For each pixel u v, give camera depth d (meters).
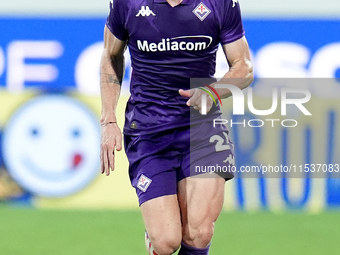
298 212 23.91
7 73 24.70
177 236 12.76
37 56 24.72
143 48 13.16
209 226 12.93
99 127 24.56
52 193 24.45
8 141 24.56
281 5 24.50
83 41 24.69
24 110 24.61
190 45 12.98
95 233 20.42
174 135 13.55
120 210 23.98
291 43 24.41
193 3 12.80
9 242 19.28
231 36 13.20
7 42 24.70
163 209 12.96
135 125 13.88
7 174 24.55
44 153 24.52
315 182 24.45
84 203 24.44
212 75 13.77
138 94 13.83
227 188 24.28
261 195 24.34
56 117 24.58
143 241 19.36
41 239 19.66
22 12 24.70
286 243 19.30
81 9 24.75
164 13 12.80
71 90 24.64
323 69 24.41
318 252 18.33
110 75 14.23
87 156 24.48
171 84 13.41
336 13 24.41
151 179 13.27
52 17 24.70
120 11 13.17
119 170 24.53
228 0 12.98
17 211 23.81
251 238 19.86
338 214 23.56
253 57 24.39
